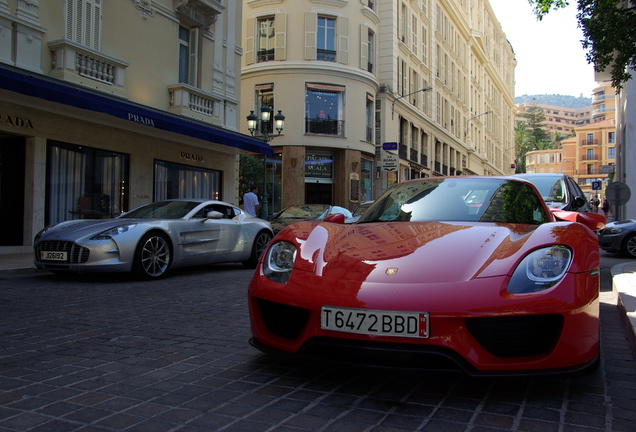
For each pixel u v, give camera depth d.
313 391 2.55
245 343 3.57
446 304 2.28
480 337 2.29
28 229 10.16
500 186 3.73
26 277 7.29
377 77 28.88
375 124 28.00
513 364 2.27
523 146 100.56
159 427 2.12
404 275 2.46
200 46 15.07
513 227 3.02
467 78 47.25
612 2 8.24
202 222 7.89
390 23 28.62
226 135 13.90
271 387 2.62
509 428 2.09
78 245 6.48
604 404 2.37
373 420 2.18
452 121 42.31
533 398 2.44
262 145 15.46
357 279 2.50
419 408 2.32
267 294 2.70
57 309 4.86
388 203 3.87
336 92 24.97
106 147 11.85
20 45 9.88
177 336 3.78
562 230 2.76
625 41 8.31
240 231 8.69
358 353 2.41
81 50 10.86
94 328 4.04
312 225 3.28
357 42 25.56
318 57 24.67
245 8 25.33
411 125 32.59
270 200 24.75
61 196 10.85
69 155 11.05
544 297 2.32
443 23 39.44
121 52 12.30
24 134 9.97
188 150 14.58
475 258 2.55
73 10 11.05
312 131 24.45
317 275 2.63
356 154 25.41
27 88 8.62
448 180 3.99
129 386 2.64
